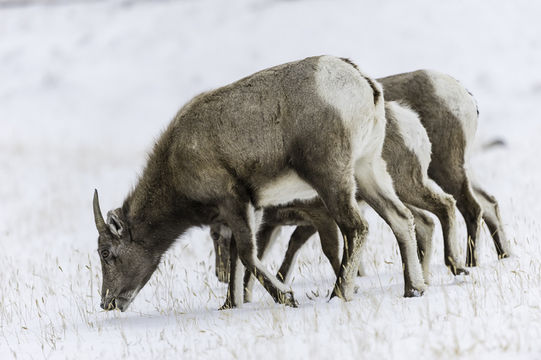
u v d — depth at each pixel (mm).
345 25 169500
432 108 29297
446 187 29375
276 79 23656
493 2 172875
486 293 21391
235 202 23891
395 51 153375
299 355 17250
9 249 41656
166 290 29422
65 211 52531
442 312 19859
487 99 122812
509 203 40250
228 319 21688
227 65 162000
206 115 24281
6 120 137625
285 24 176250
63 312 26641
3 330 24312
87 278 32969
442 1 175375
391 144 26438
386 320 19562
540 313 18812
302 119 22891
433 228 26984
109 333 22375
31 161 78125
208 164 24047
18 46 188500
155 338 21047
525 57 144125
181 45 176875
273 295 23297
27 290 31047
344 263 22875
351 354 16906
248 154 23641
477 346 16641
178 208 25328
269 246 28188
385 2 179250
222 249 28750
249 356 17344
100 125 134750
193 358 18297
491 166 53344
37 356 20469
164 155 25000
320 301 24172
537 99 119250
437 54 149500
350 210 22750
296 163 23219
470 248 26672
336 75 22922
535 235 31703
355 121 22672
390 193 23875
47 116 140750
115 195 58000
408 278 22906
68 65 173000
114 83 158500
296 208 26688
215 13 194250
